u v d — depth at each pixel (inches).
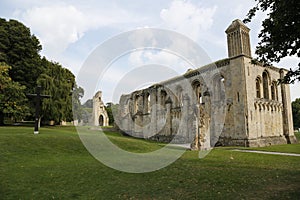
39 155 533.0
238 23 1208.8
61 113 1320.1
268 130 1219.2
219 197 265.0
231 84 1199.6
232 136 1157.7
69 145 637.9
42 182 324.8
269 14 337.1
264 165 483.5
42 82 1296.8
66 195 272.5
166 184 318.3
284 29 318.3
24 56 1402.6
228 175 378.3
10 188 294.8
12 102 1122.0
